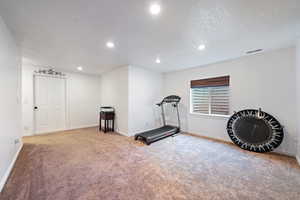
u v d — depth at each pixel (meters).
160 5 1.38
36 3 1.33
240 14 1.54
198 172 1.95
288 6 1.40
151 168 2.06
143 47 2.51
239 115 3.01
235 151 2.72
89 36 2.06
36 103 4.04
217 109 3.62
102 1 1.31
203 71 3.80
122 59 3.27
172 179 1.78
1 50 1.64
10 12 1.48
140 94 4.11
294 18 1.62
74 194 1.48
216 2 1.35
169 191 1.54
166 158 2.41
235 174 1.90
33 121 3.93
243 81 3.06
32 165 2.10
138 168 2.06
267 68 2.74
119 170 1.99
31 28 1.83
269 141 2.58
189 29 1.88
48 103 4.25
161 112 4.77
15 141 2.30
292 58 2.46
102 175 1.85
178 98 4.10
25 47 2.50
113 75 4.48
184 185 1.66
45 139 3.48
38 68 4.00
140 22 1.70
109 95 4.73
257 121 2.76
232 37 2.12
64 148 2.85
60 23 1.71
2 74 1.69
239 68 3.12
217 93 3.60
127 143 3.21
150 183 1.69
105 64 3.76
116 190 1.55
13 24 1.73
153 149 2.84
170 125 4.57
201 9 1.45
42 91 4.14
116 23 1.72
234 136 3.04
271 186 1.63
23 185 1.62
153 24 1.75
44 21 1.67
